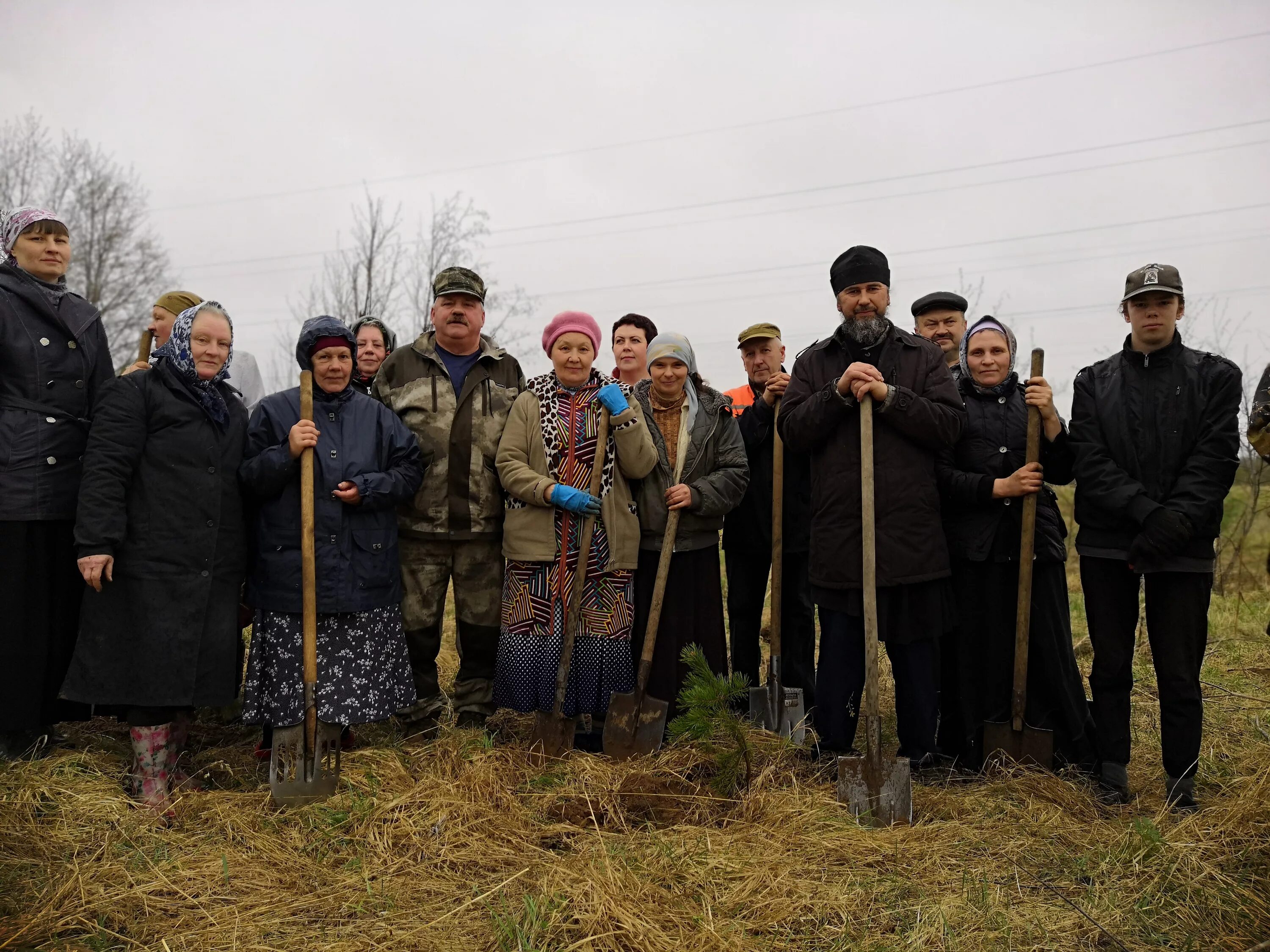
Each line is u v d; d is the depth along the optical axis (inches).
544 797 132.6
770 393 175.2
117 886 106.6
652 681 158.1
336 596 138.6
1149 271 134.3
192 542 133.7
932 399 143.6
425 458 160.6
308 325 146.3
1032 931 99.3
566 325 158.7
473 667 165.6
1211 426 130.6
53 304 141.5
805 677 181.8
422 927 99.3
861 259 148.6
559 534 154.9
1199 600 132.2
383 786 134.9
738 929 98.5
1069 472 145.8
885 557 140.0
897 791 128.1
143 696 129.2
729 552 184.4
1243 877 109.8
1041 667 147.3
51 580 139.4
